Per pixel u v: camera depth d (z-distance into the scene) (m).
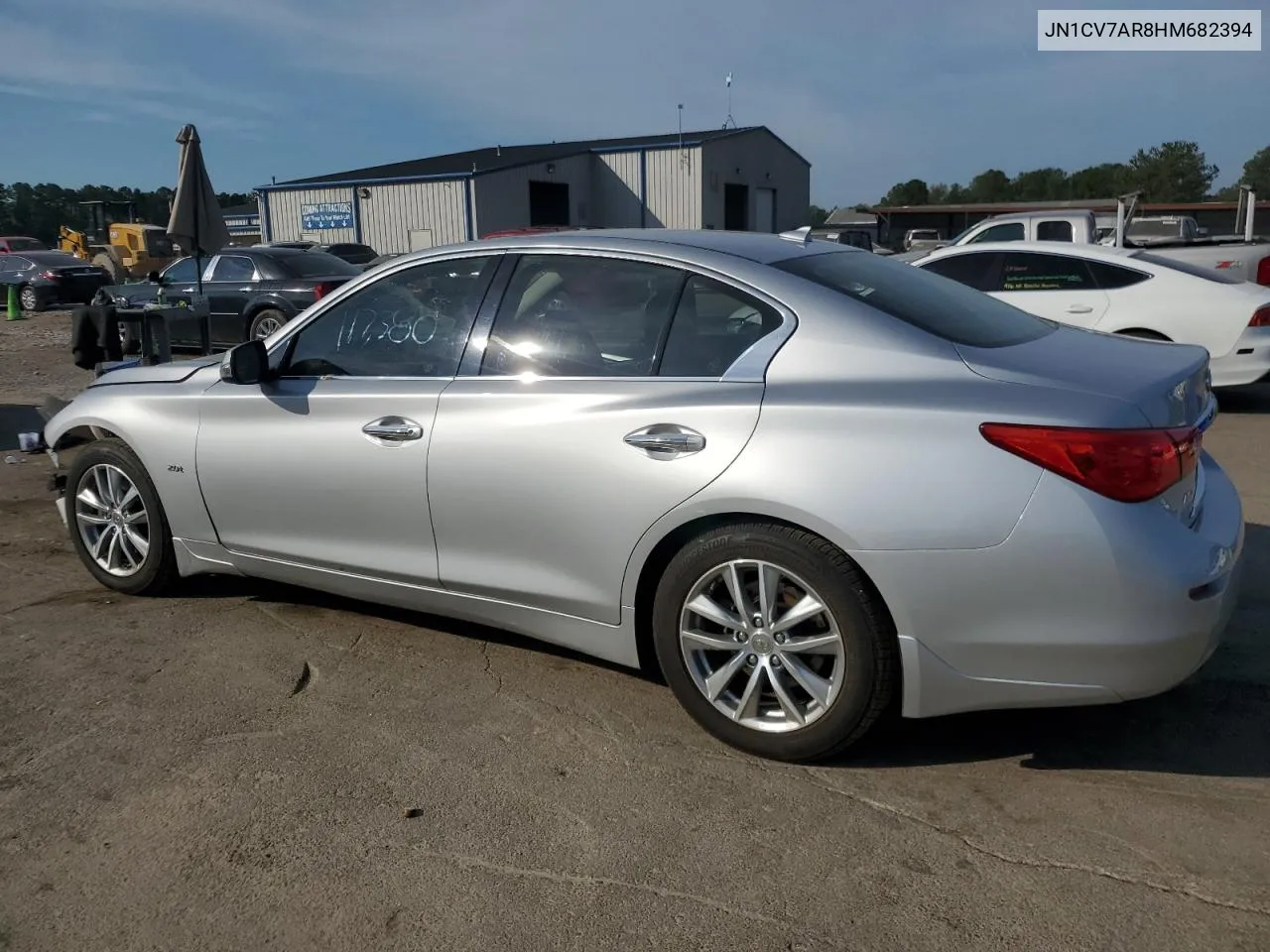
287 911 2.56
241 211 54.28
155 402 4.39
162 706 3.63
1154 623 2.75
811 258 3.56
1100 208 40.25
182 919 2.54
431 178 35.31
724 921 2.50
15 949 2.45
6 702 3.66
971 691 2.91
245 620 4.41
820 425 2.97
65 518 4.81
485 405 3.55
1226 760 3.16
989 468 2.79
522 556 3.54
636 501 3.23
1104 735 3.33
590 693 3.70
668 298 3.41
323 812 2.98
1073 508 2.74
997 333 3.36
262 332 13.37
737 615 3.17
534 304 3.64
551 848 2.79
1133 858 2.69
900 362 3.04
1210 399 3.45
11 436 8.65
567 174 38.50
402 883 2.66
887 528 2.86
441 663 3.97
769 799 3.00
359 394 3.84
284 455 4.00
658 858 2.75
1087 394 2.85
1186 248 9.84
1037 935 2.42
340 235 37.47
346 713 3.57
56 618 4.45
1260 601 4.38
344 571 4.02
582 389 3.40
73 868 2.74
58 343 16.66
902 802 2.98
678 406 3.19
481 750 3.32
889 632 2.95
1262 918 2.45
